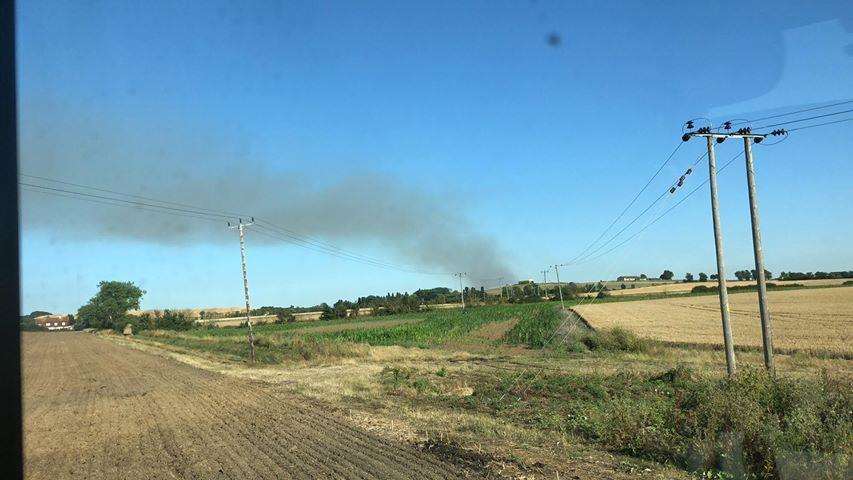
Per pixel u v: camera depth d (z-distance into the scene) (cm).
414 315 12669
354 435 1363
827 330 4369
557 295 14888
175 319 12675
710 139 2120
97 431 1599
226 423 1612
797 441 904
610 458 1078
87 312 13600
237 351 5184
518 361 3544
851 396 1063
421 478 974
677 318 6862
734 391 1159
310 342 4841
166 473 1121
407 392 2164
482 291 17538
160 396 2266
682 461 1023
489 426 1392
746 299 9269
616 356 3716
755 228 2031
